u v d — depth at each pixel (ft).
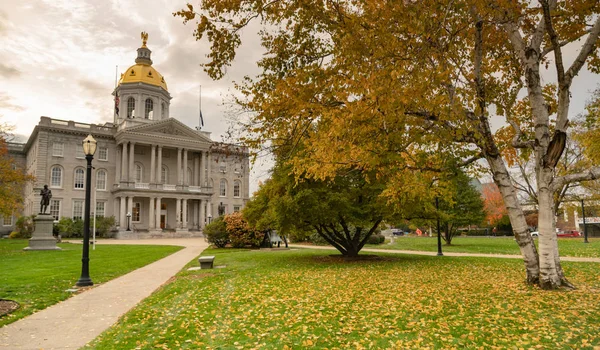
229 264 59.41
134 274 49.39
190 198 222.69
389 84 23.06
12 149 246.88
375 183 53.83
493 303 27.04
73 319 25.77
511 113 40.68
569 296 28.30
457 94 29.09
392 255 70.69
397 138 27.07
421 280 38.96
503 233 204.23
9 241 143.64
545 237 31.73
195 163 238.48
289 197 53.01
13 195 109.91
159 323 23.97
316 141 29.94
